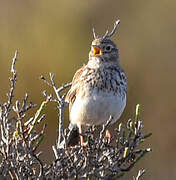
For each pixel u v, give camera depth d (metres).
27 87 16.50
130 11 19.94
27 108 7.57
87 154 7.60
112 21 19.70
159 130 17.55
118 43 19.48
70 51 18.05
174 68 18.92
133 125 8.03
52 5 19.27
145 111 17.86
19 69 17.14
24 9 19.19
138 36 19.62
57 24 18.80
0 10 19.05
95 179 7.72
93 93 8.88
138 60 19.09
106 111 8.91
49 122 15.57
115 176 7.62
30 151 7.46
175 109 17.91
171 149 17.03
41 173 7.57
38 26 18.72
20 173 7.65
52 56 17.67
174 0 20.03
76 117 9.09
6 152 7.64
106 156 7.59
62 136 8.36
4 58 17.42
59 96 8.55
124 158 7.55
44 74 17.23
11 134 7.91
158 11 20.05
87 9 19.48
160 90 18.33
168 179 16.28
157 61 19.12
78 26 18.98
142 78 18.70
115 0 19.88
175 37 19.70
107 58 9.05
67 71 17.50
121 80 8.99
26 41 18.05
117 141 7.64
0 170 7.70
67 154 7.62
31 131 7.46
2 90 16.62
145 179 16.11
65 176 7.60
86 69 9.12
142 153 7.55
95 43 9.15
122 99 9.01
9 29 18.48
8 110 7.80
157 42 19.58
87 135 7.91
